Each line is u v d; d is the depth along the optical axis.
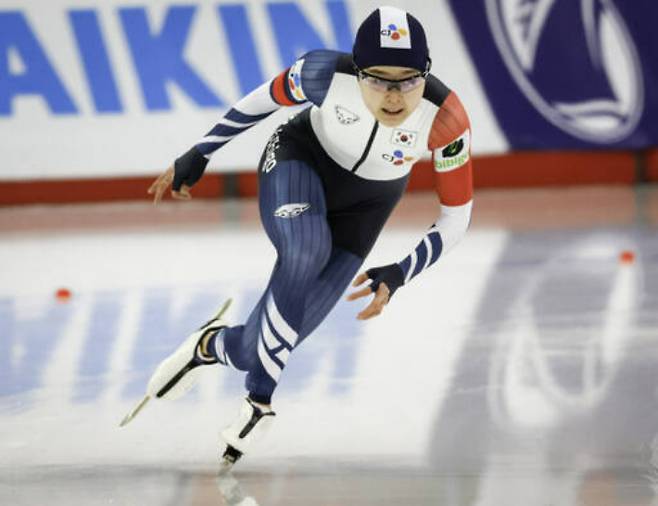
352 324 13.82
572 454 8.77
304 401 10.52
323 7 23.56
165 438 9.44
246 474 8.45
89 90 23.70
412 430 9.52
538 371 11.39
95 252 19.48
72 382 11.41
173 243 20.16
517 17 24.38
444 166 8.52
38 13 23.36
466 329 13.34
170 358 9.07
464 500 7.73
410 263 8.55
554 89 24.80
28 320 14.45
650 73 24.84
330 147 8.81
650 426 9.48
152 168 23.97
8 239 21.17
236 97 23.73
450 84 24.47
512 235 20.17
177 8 23.50
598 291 15.23
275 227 8.46
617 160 25.80
